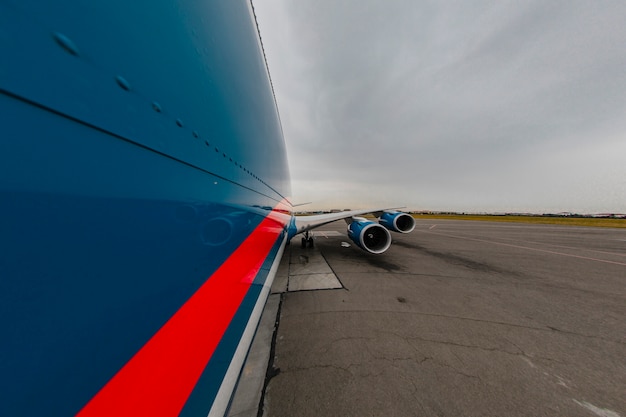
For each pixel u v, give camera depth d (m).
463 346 3.28
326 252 9.06
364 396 2.49
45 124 0.61
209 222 1.56
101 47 0.80
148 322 1.03
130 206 0.92
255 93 3.17
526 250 9.62
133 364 0.94
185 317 1.27
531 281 5.84
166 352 1.11
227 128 2.00
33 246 0.59
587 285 5.59
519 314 4.18
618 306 4.49
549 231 17.02
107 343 0.84
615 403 2.42
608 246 10.60
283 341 3.40
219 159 1.78
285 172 7.95
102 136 0.80
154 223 1.06
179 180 1.24
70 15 0.69
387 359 3.02
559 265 7.34
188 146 1.33
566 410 2.35
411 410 2.35
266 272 3.05
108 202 0.82
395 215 10.42
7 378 0.56
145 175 1.00
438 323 3.87
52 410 0.66
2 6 0.51
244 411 2.33
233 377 1.57
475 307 4.44
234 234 2.03
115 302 0.87
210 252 1.58
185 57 1.31
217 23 1.84
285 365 2.92
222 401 1.39
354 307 4.43
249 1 3.40
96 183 0.78
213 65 1.73
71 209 0.69
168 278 1.15
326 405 2.39
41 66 0.60
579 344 3.32
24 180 0.56
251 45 3.07
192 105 1.39
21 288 0.57
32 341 0.61
